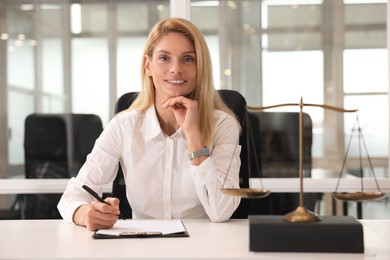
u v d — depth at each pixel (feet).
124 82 14.16
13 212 14.10
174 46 9.14
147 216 9.35
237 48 13.98
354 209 13.67
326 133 13.79
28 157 14.15
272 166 13.84
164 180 9.25
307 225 6.32
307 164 13.78
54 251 6.33
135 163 9.36
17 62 14.17
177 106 9.00
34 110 14.17
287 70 13.89
